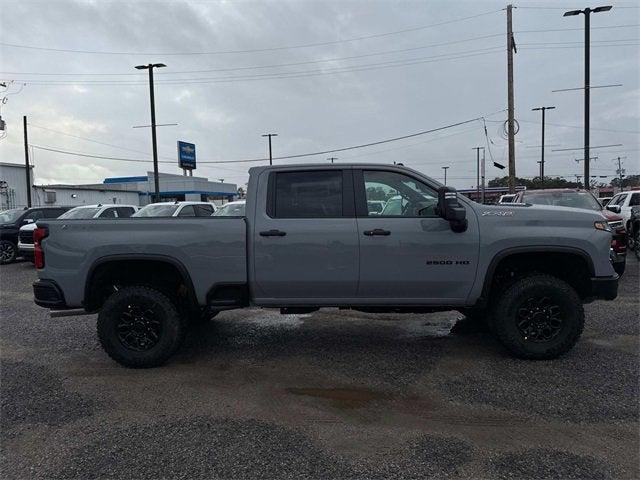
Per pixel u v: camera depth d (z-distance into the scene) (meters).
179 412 4.02
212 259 4.95
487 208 4.94
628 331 5.90
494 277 5.21
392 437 3.52
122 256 4.98
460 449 3.34
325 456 3.29
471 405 4.01
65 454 3.39
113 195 50.34
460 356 5.20
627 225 13.62
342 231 4.87
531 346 4.91
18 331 6.71
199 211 15.76
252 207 5.02
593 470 3.07
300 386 4.51
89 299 5.09
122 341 5.08
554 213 4.92
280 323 6.80
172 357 5.41
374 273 4.88
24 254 14.01
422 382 4.52
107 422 3.86
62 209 17.09
